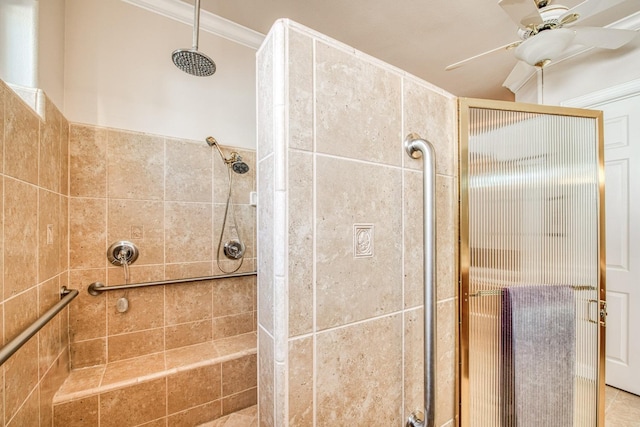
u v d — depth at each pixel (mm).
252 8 1688
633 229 1771
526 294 802
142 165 1569
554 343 833
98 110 1480
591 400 900
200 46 1785
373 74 592
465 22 1820
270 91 502
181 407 1405
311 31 507
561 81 2166
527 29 1490
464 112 746
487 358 773
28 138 954
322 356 517
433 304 586
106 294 1465
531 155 828
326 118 521
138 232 1552
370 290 585
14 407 839
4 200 801
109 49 1514
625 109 1811
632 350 1763
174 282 1572
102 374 1350
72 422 1186
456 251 749
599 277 896
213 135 1805
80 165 1416
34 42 1142
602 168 909
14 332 847
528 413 803
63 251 1308
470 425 758
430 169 594
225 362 1525
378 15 1749
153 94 1625
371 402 588
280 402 474
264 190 528
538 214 835
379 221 601
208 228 1755
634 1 1648
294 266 483
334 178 531
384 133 608
